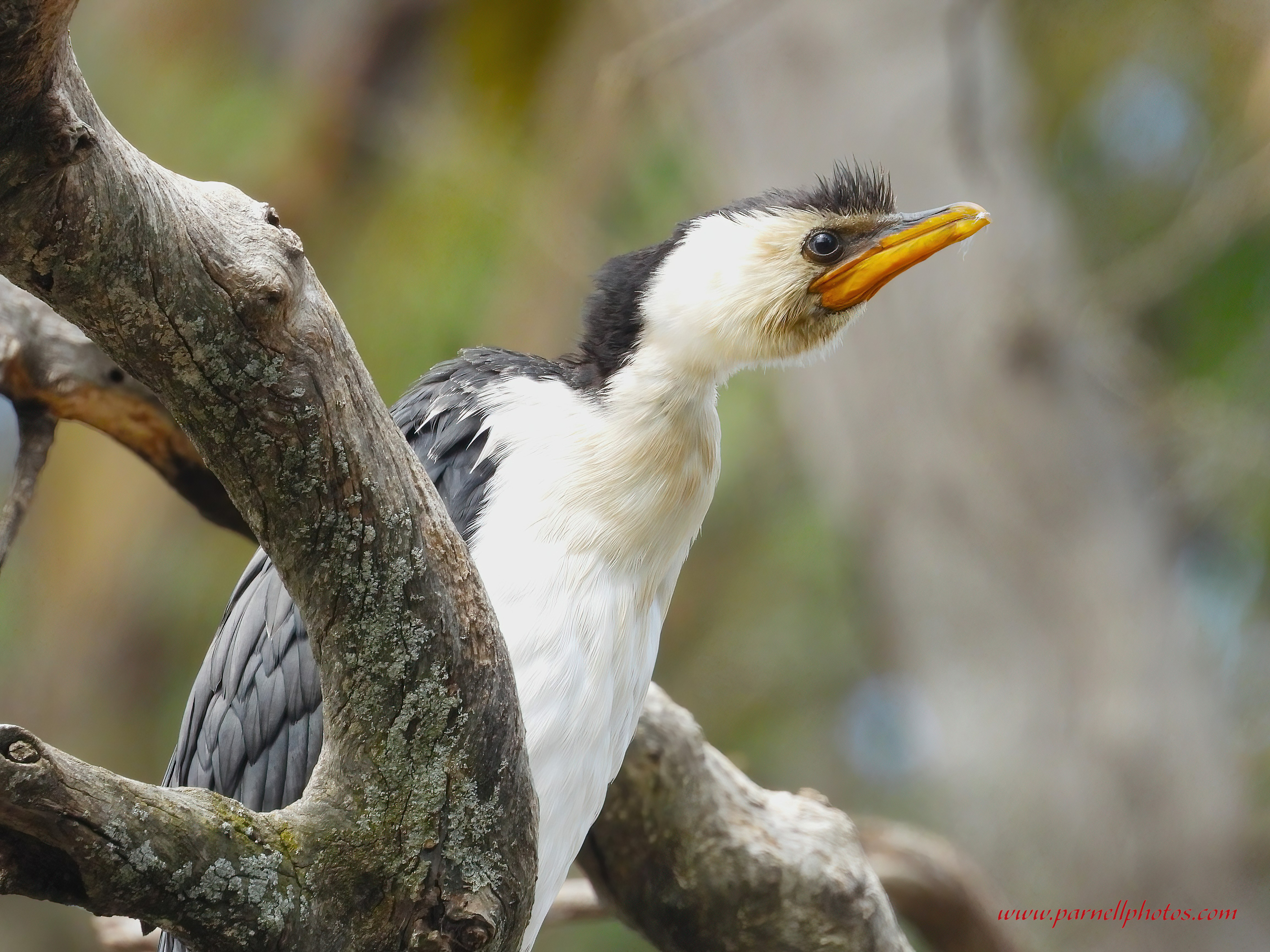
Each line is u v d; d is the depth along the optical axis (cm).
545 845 546
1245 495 1299
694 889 746
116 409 696
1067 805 1154
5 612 1486
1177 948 1134
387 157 1402
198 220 356
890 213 644
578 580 549
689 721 744
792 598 1540
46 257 344
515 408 580
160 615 1465
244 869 375
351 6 1421
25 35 298
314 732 552
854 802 1469
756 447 1477
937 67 1190
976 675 1184
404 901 418
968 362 1193
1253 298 1404
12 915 1420
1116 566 1188
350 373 382
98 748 1469
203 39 1433
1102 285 1236
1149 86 1518
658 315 592
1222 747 1198
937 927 895
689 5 1186
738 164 1235
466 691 412
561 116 1345
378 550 392
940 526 1198
